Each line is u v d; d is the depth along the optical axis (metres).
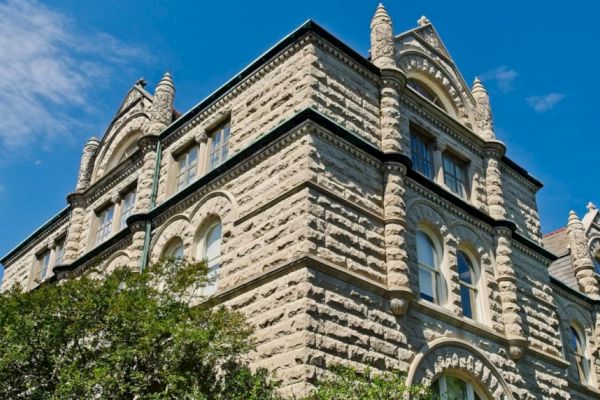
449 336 18.53
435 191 20.50
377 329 16.47
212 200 19.77
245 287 16.81
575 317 29.03
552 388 21.80
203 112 22.41
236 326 14.74
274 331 15.49
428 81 24.09
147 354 13.87
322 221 16.58
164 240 21.14
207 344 13.91
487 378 19.00
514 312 21.08
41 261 31.23
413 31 23.86
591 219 34.56
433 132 22.20
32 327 14.54
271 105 19.50
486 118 24.69
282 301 15.67
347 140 18.28
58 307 14.80
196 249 19.78
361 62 20.27
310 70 18.64
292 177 17.19
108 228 26.12
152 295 15.20
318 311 15.25
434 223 20.09
